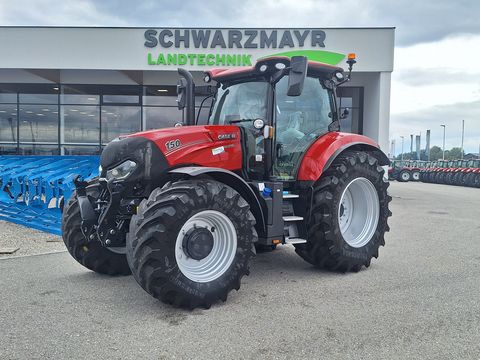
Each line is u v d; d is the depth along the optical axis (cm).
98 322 359
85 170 813
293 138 518
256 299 420
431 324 361
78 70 1592
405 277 500
